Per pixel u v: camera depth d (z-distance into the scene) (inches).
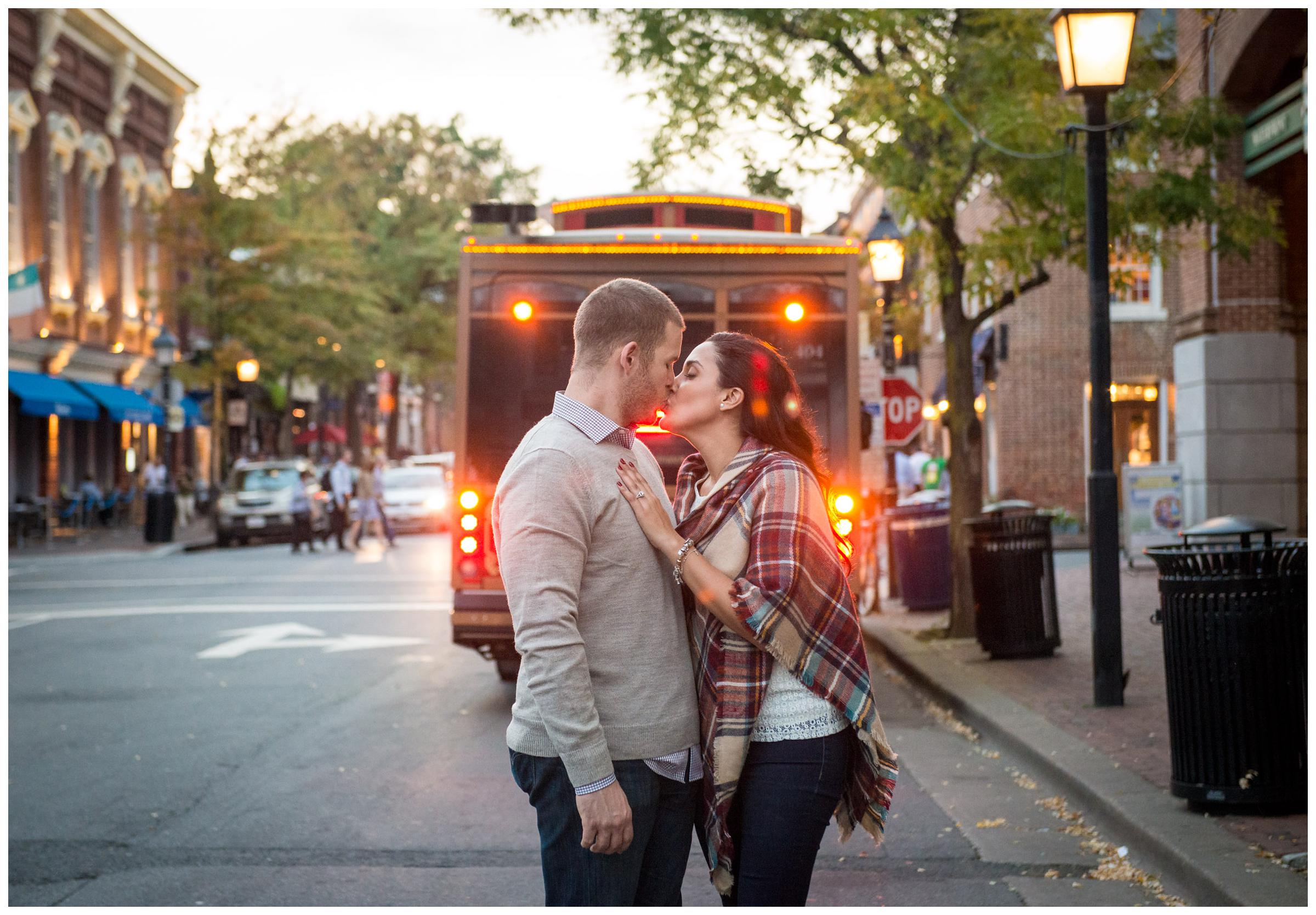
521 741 129.8
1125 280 503.2
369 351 1765.5
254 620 609.3
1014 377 1142.3
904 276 683.4
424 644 528.1
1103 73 354.6
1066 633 498.6
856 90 461.4
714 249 387.2
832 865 229.9
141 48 1520.7
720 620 131.4
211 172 1422.2
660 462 372.5
